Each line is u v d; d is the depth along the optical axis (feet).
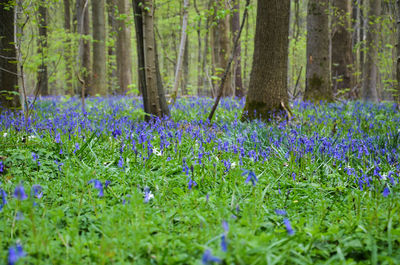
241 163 14.47
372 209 10.85
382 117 27.35
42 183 12.39
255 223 9.29
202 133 18.58
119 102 37.47
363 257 8.60
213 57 59.31
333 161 15.48
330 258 8.23
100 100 42.19
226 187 12.66
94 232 9.52
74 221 8.99
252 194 11.68
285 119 25.03
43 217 9.37
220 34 54.34
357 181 13.26
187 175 13.39
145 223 9.16
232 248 7.61
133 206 9.64
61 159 14.97
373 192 11.82
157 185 12.56
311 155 16.20
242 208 10.74
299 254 8.04
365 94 47.57
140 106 33.35
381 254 8.39
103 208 9.93
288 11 26.91
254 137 18.10
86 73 58.49
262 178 13.64
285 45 27.17
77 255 7.93
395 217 9.65
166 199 11.66
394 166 14.98
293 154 15.69
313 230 8.95
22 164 14.14
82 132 18.79
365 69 47.73
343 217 10.56
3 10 25.25
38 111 26.91
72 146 15.97
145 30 24.11
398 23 23.91
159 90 25.43
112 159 15.46
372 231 9.18
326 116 27.04
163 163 14.06
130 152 15.98
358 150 16.12
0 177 12.78
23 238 8.55
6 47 26.16
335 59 54.80
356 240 8.75
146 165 14.38
